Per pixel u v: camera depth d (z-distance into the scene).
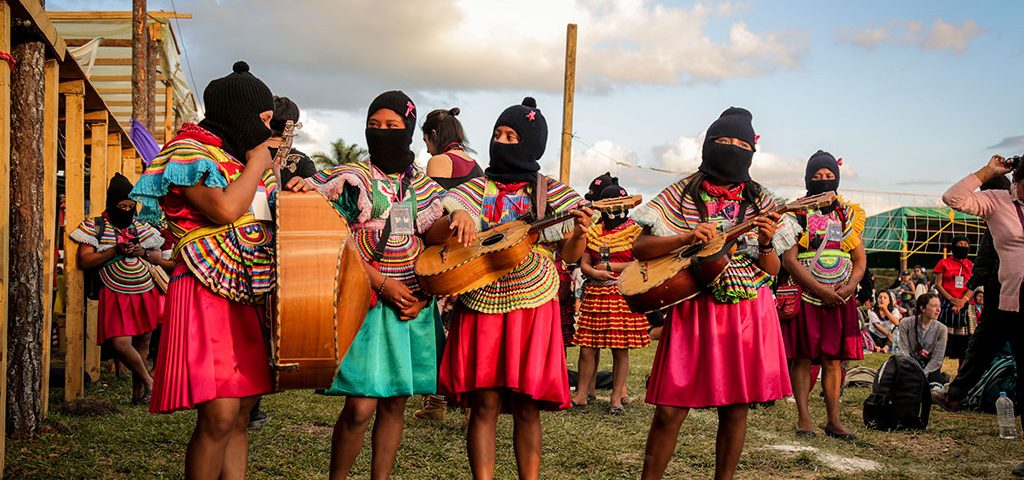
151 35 16.91
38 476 4.74
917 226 29.09
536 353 4.28
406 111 4.31
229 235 3.42
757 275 4.60
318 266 3.40
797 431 6.84
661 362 4.49
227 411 3.36
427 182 4.52
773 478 5.43
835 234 6.64
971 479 5.52
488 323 4.32
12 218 5.58
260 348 3.45
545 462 5.61
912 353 10.01
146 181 3.31
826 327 6.69
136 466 5.03
